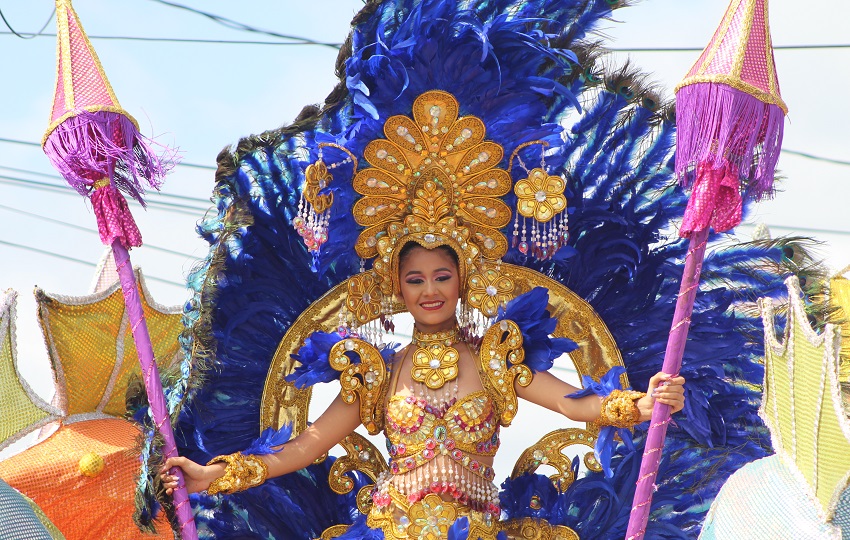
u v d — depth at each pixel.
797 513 5.19
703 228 5.51
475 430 6.55
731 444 6.62
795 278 5.42
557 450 6.88
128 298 5.98
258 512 6.75
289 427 6.59
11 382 5.76
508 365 6.74
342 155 6.58
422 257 6.81
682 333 5.70
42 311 6.27
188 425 6.49
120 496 6.14
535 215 6.76
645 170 6.75
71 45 6.00
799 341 5.30
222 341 6.68
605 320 6.98
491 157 6.79
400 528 6.37
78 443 6.19
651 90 6.59
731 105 5.32
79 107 5.81
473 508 6.45
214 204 6.37
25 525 5.21
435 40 6.46
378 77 6.45
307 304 6.96
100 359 6.45
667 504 6.60
